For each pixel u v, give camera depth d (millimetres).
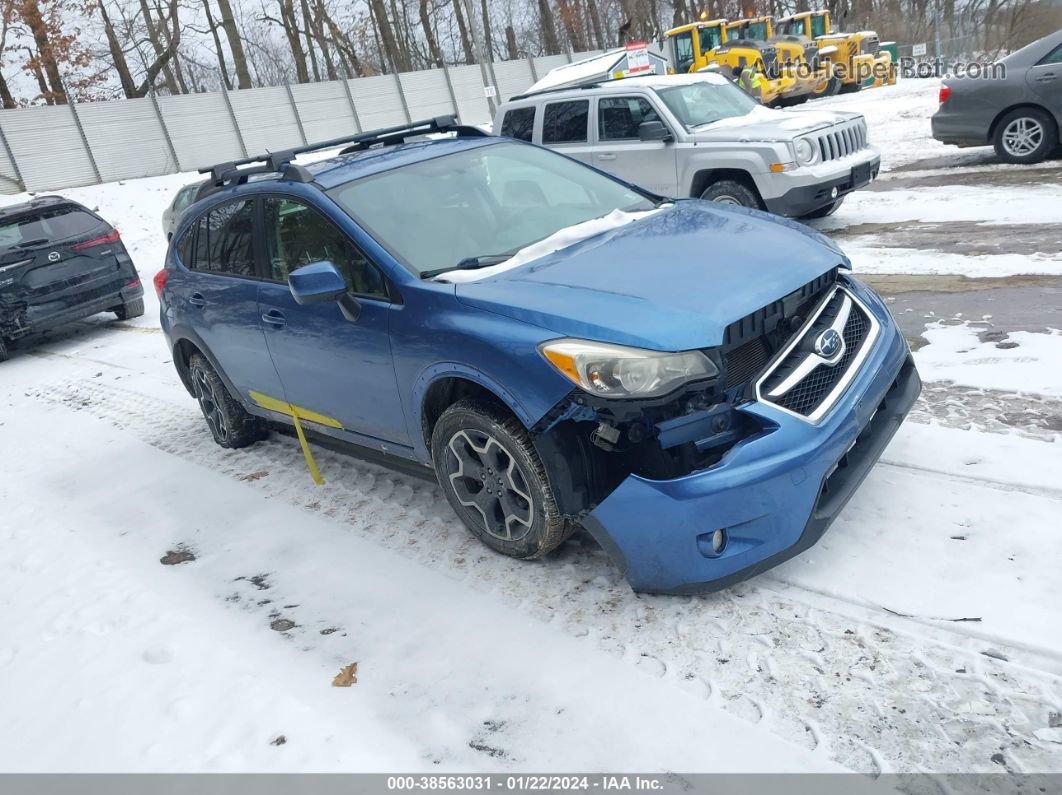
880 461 3865
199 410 6781
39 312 10172
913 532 3289
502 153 4527
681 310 2922
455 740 2664
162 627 3590
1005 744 2299
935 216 8539
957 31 27500
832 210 9461
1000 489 3457
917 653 2688
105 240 10734
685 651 2891
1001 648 2643
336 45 46625
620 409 2834
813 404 3000
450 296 3352
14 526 5055
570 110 9805
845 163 8555
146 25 38031
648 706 2666
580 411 2986
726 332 2873
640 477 2900
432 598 3482
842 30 36000
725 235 3564
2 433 7215
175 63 42750
